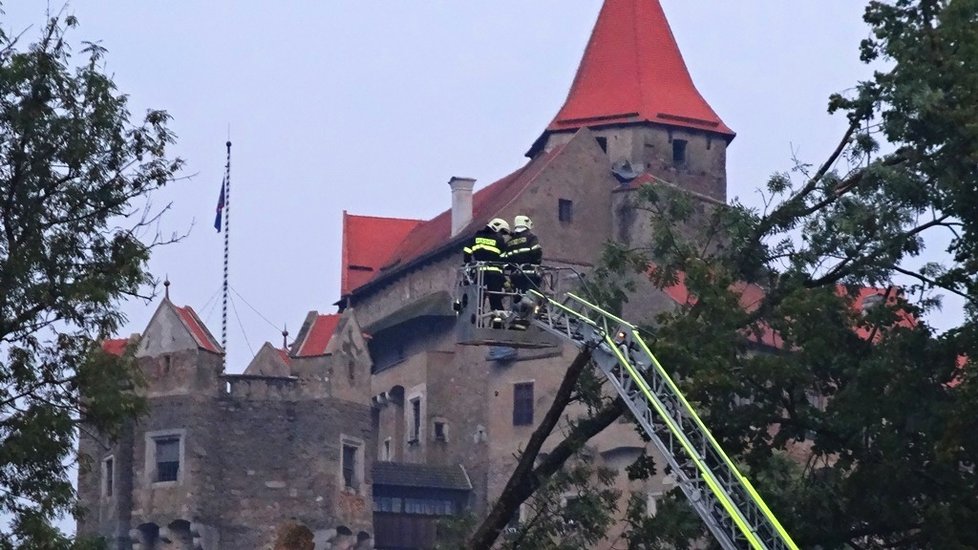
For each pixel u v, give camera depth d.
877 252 87.69
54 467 76.81
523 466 91.44
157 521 184.88
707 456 72.25
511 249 84.50
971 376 81.50
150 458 186.88
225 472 188.12
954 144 84.44
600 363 79.19
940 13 86.62
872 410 83.94
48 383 77.88
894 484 83.62
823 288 87.44
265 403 191.12
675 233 92.81
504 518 91.56
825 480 88.31
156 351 189.50
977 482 83.75
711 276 88.00
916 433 84.56
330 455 191.88
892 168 86.50
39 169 78.75
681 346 85.00
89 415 78.19
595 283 91.81
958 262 87.06
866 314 88.88
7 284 77.31
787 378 85.50
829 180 88.94
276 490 189.25
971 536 82.12
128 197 80.19
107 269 79.19
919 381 83.44
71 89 79.50
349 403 195.25
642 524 91.62
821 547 87.88
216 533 186.00
